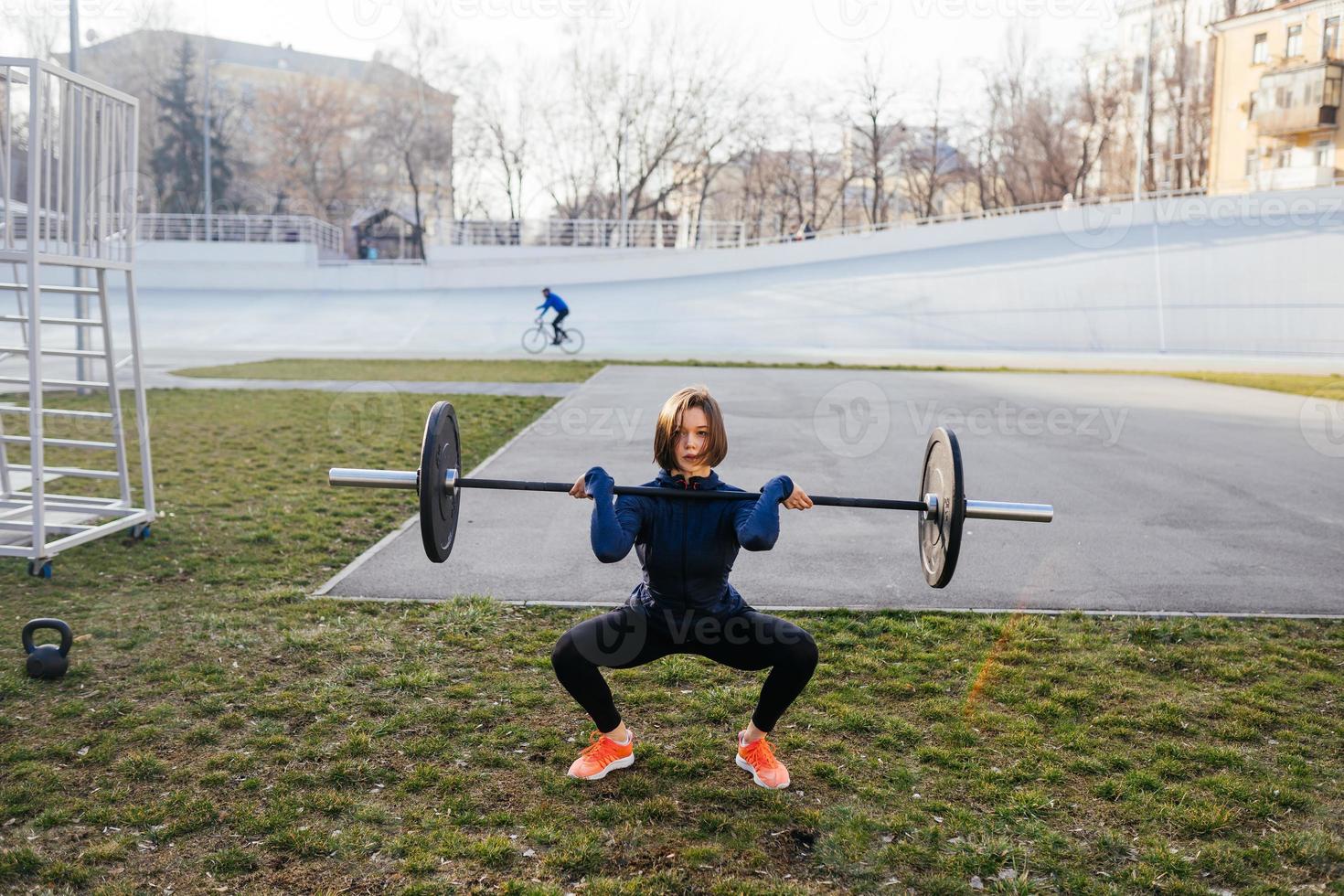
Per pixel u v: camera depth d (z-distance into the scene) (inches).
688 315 1293.1
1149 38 1581.0
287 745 149.0
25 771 139.3
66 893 111.6
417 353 1013.8
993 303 1262.3
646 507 125.6
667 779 140.2
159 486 348.8
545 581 238.8
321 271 1578.5
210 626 201.3
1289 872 120.0
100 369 777.6
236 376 740.0
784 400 595.2
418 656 186.7
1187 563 266.1
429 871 117.0
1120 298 1238.9
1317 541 291.0
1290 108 1754.4
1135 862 121.3
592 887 114.0
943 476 140.5
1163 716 163.9
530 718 160.1
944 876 117.8
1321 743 155.8
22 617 206.5
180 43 2269.9
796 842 125.4
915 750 150.9
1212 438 477.1
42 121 234.2
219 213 2269.9
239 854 119.3
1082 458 422.0
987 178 2244.1
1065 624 214.2
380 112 2172.7
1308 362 977.5
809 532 295.6
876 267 1460.4
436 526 137.2
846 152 2164.1
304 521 296.4
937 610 222.4
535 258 1697.8
